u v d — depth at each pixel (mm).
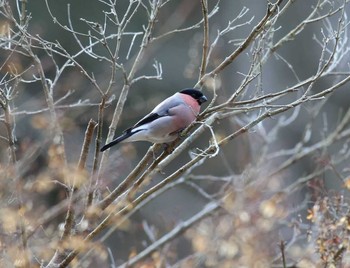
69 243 8477
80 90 19125
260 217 11922
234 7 24703
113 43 24125
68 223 8703
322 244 9398
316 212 9484
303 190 16203
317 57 24875
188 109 9695
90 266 11695
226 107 8625
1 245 8406
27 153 10844
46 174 9844
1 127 12789
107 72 19578
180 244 15852
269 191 13008
